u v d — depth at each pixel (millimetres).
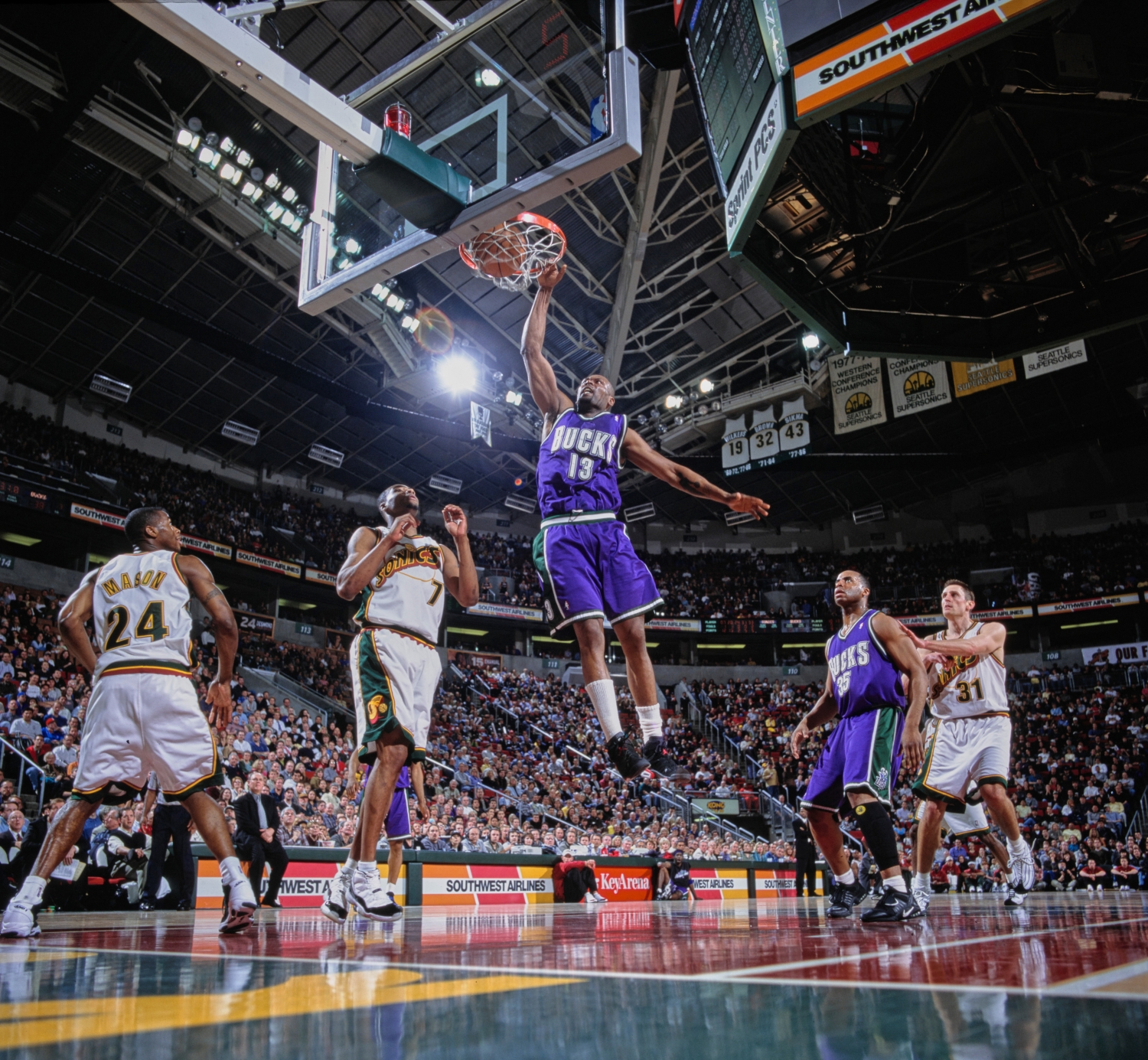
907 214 9258
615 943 2490
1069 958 1761
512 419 29625
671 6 8492
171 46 18062
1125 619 32031
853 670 4207
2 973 1769
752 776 28531
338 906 4254
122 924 4688
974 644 5367
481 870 11094
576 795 21906
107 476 26625
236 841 8680
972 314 10320
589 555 3586
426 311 25562
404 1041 999
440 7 17797
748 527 39906
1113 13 7926
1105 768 25359
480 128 6062
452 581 4410
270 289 24750
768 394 29000
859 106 8906
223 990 1464
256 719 17781
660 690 35031
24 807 13180
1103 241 9703
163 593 3598
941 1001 1207
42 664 17891
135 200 21812
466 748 23469
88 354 25828
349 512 34812
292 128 20375
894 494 37156
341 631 31781
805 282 9469
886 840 3811
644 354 29984
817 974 1578
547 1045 966
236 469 31969
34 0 15102
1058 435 22328
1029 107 8102
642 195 21641
